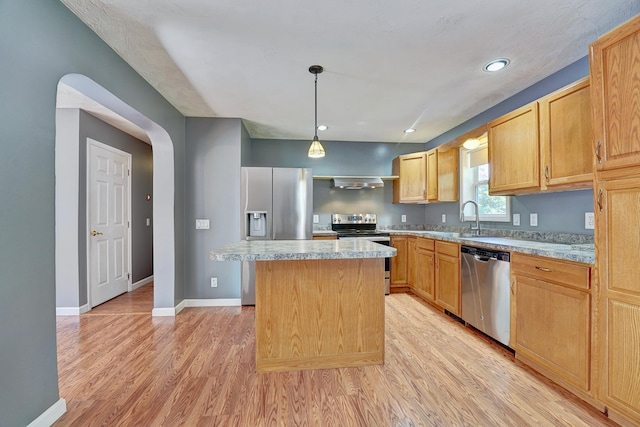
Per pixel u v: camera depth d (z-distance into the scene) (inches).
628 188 60.3
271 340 87.4
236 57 91.4
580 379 71.1
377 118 151.6
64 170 137.8
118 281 169.5
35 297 61.2
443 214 183.3
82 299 140.0
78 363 91.7
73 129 138.5
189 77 105.0
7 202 55.1
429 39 82.1
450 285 128.8
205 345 104.6
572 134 82.6
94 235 149.3
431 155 174.2
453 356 96.0
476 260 111.0
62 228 137.3
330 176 188.7
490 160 116.2
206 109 137.8
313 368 88.9
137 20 73.5
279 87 113.4
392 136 188.1
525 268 88.1
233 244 98.0
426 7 69.1
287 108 136.6
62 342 107.1
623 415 61.6
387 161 202.1
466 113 144.0
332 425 64.9
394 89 115.8
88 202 145.0
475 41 83.3
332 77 105.2
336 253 76.2
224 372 86.9
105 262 158.2
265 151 193.2
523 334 89.0
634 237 59.3
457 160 168.6
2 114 54.0
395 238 175.2
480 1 67.4
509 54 90.3
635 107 58.8
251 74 102.6
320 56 91.0
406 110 139.8
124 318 132.2
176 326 122.3
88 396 75.2
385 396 75.1
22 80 57.9
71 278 137.3
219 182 150.3
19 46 57.1
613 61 62.7
